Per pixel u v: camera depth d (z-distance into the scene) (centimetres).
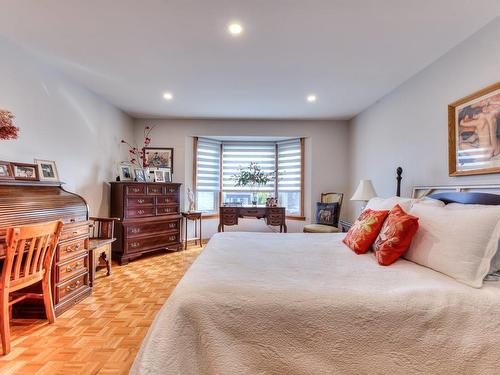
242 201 554
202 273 144
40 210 221
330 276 144
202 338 111
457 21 207
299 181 519
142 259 404
